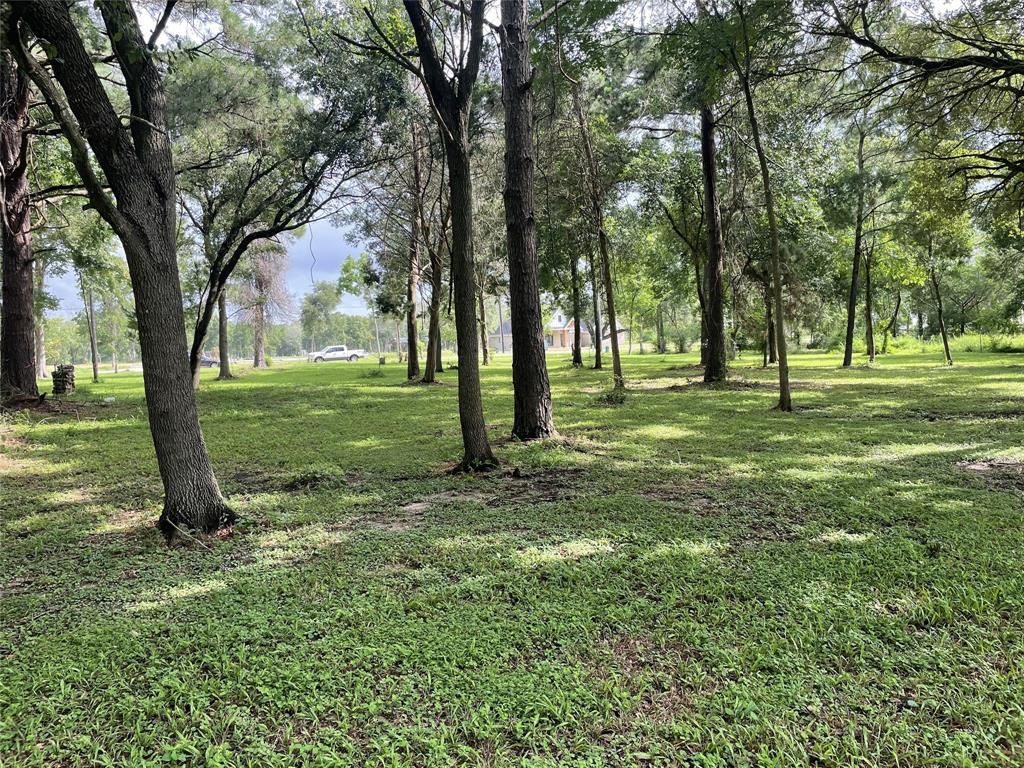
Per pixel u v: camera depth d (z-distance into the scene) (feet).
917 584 11.05
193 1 31.78
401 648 9.18
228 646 9.55
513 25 26.99
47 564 13.94
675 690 8.10
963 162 43.62
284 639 9.75
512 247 28.27
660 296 101.81
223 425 37.60
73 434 34.24
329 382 75.15
